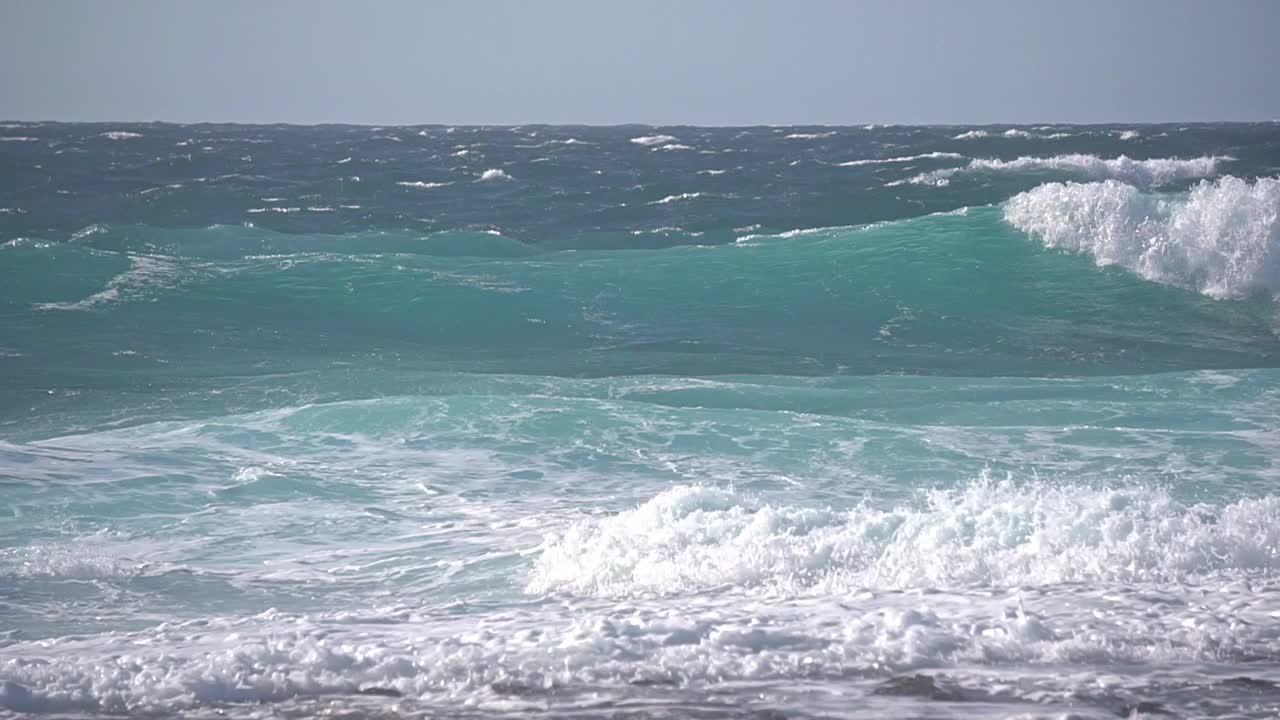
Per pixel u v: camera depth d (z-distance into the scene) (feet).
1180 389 179.73
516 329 229.45
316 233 378.94
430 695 53.83
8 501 112.88
